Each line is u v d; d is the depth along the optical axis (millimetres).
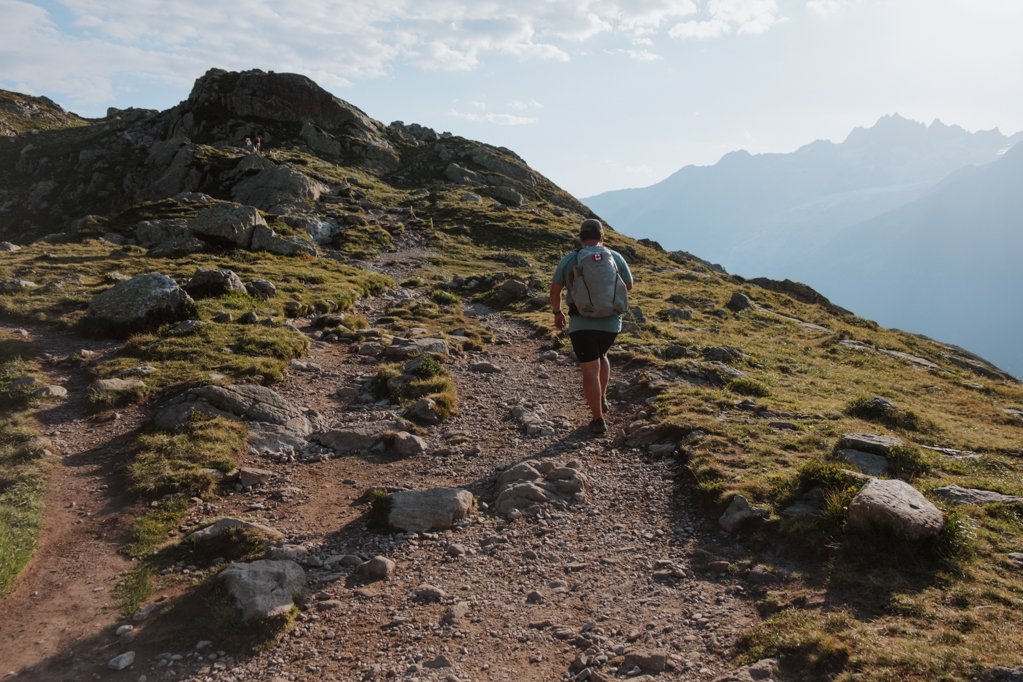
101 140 125062
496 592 7090
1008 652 5156
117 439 10969
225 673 5734
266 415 11797
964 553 6934
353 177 79562
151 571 7258
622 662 5758
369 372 15781
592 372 11586
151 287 17609
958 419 15828
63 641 6176
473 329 22359
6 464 9766
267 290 22438
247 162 69000
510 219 62469
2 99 158875
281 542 7879
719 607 6648
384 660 5875
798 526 7738
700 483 9336
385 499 8836
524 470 9875
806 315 39906
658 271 53281
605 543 8180
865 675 5090
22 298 19562
